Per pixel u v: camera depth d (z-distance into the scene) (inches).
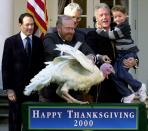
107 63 373.4
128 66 403.2
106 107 314.7
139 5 856.9
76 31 400.2
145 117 315.0
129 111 314.3
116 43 402.0
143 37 856.3
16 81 475.8
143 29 856.9
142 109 314.3
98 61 375.9
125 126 314.7
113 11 408.5
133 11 860.0
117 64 402.6
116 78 397.1
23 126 315.9
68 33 378.9
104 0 879.7
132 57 402.3
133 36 856.9
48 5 876.6
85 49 378.3
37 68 476.1
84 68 332.2
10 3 737.6
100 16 400.8
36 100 454.6
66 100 340.5
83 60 330.3
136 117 314.3
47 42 382.9
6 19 733.9
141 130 314.3
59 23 381.1
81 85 330.3
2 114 687.1
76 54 331.0
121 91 395.2
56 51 375.6
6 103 701.9
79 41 385.4
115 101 396.5
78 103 318.3
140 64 845.8
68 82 330.3
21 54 475.8
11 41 479.2
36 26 673.6
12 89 477.7
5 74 477.7
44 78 327.3
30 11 675.4
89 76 330.3
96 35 398.6
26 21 474.0
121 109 314.3
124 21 403.2
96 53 398.0
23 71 475.5
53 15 877.8
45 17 677.9
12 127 486.0
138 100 403.2
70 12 424.2
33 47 475.2
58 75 327.9
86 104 315.3
